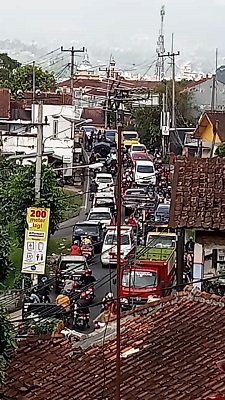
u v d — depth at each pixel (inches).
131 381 553.3
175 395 518.9
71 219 1774.1
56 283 1206.9
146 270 1154.7
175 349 592.1
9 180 1280.8
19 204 1200.8
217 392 508.4
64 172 2240.4
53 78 3329.2
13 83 3230.8
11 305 891.4
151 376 554.6
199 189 871.7
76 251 1428.4
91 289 1123.9
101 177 2096.5
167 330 630.5
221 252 835.4
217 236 832.9
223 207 845.2
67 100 2447.1
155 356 586.9
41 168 1192.8
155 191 2042.3
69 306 976.9
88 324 995.9
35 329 687.1
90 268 1412.4
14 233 1202.6
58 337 655.1
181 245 868.6
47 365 604.7
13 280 1043.3
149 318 663.8
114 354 610.5
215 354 568.7
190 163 914.1
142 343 617.3
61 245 1583.4
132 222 1594.5
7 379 584.4
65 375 586.9
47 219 998.4
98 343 644.7
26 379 583.2
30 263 1003.9
